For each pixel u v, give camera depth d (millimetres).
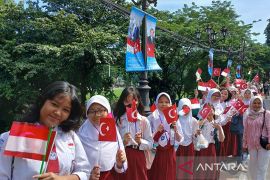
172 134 6059
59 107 2631
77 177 2658
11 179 2475
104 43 12430
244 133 7246
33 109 2666
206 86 10914
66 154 2678
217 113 8070
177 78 21406
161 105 6188
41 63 12031
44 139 2488
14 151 2422
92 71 13258
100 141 4129
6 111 12883
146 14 8086
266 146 6844
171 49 19891
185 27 20547
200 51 21422
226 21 25266
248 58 31031
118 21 14586
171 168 6059
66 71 12516
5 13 13219
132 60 7574
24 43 12172
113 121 4035
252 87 18062
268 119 6855
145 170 5453
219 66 26141
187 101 6809
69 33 13086
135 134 5359
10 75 11945
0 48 12352
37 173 2475
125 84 14930
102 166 4387
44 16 13719
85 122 4496
